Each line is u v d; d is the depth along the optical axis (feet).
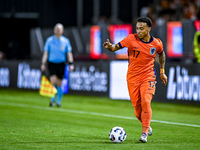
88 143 60.70
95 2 202.18
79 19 202.18
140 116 64.85
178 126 85.15
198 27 135.95
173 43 142.61
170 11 178.29
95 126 83.25
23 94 163.73
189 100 126.21
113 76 146.82
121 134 60.95
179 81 128.77
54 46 118.21
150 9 184.75
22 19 208.85
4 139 63.82
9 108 115.55
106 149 55.21
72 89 162.09
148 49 62.23
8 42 211.00
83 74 157.69
